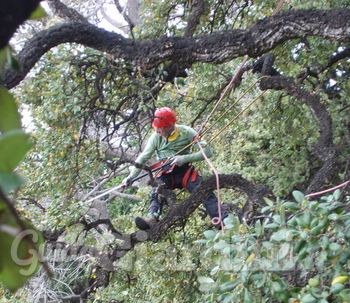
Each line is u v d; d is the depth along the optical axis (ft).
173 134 27.09
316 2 30.58
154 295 40.68
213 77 35.65
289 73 32.04
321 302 12.72
